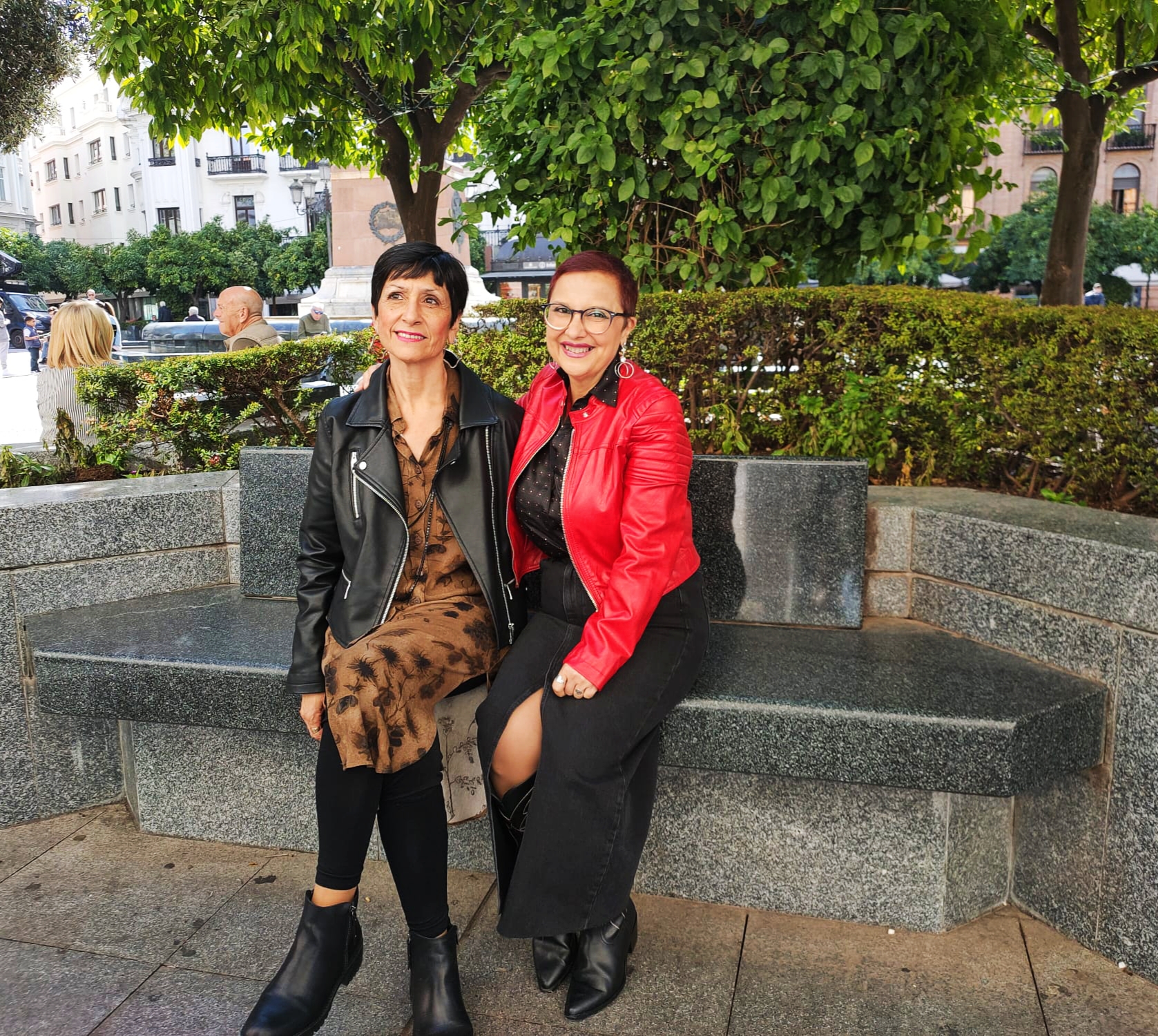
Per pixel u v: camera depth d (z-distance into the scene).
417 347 2.01
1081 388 2.71
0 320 17.25
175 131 7.59
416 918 1.92
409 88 7.52
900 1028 1.95
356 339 3.76
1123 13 5.02
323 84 7.53
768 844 2.34
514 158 3.89
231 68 6.62
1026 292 34.91
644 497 1.96
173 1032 1.94
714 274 3.36
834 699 2.10
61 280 44.41
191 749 2.68
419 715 1.89
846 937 2.26
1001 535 2.37
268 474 2.84
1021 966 2.15
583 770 1.89
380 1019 1.99
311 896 1.90
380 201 13.60
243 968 2.15
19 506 2.71
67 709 2.49
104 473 3.50
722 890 2.39
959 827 2.26
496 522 2.12
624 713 1.94
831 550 2.56
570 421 2.10
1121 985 2.08
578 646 1.96
